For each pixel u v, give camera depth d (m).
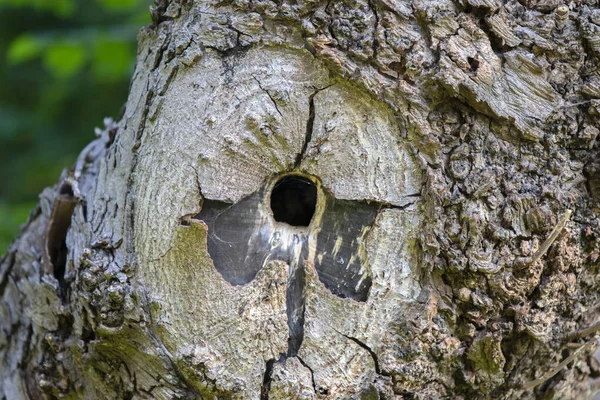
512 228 5.12
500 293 5.12
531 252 5.12
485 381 5.16
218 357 5.13
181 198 5.14
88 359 5.19
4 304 5.32
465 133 5.12
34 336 5.26
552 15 5.14
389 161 5.12
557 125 5.13
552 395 5.22
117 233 5.17
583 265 5.16
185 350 5.13
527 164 5.13
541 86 5.12
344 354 5.13
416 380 5.13
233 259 5.14
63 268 5.25
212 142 5.14
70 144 8.19
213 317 5.13
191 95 5.15
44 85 8.68
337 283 5.14
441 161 5.12
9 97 8.94
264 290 5.13
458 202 5.11
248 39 5.14
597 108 5.13
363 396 5.13
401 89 5.11
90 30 7.17
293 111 5.13
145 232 5.15
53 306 5.22
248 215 5.14
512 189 5.12
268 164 5.14
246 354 5.13
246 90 5.14
